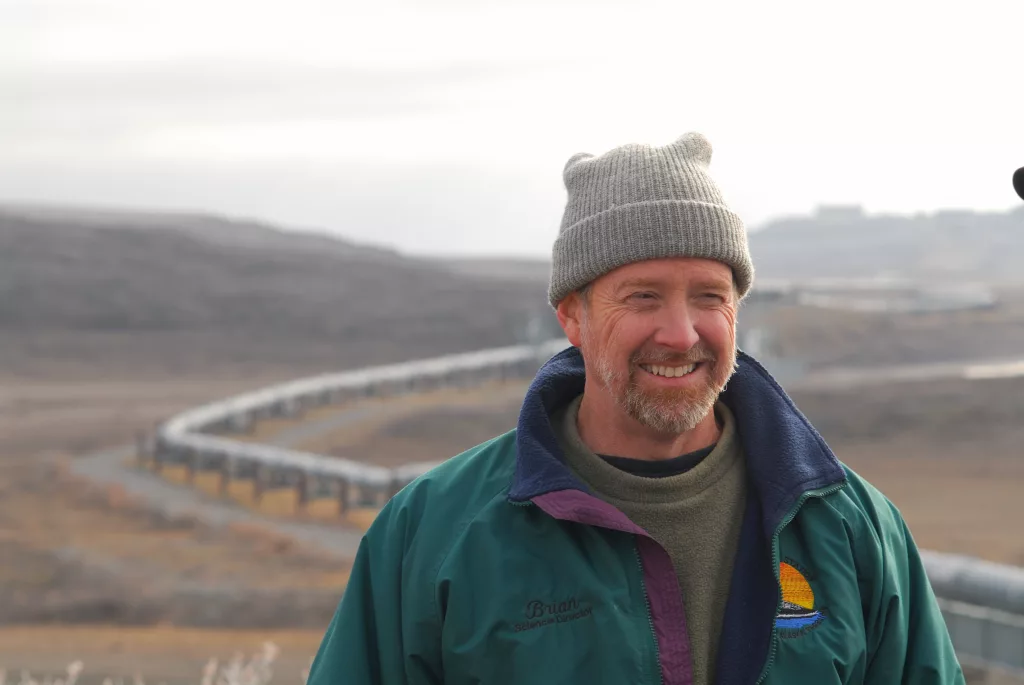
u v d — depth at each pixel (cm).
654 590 243
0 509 4919
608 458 260
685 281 245
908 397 8038
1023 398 7781
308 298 14775
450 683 247
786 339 11369
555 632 241
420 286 15312
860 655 243
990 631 1096
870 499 263
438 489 264
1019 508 5403
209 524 4522
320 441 7481
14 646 2675
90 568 3694
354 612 259
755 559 249
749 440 258
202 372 12331
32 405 9600
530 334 10550
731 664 241
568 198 264
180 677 2356
